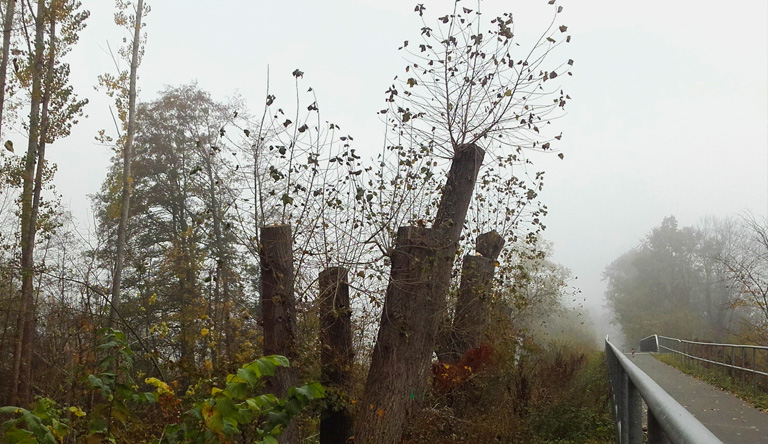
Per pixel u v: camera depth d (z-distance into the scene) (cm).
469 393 999
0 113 1922
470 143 991
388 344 867
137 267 2188
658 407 164
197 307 1920
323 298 879
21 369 1560
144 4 2172
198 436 310
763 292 2034
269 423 324
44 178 2044
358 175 906
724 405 1049
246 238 873
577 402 1031
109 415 351
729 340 2541
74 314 1244
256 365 301
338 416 889
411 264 888
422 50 980
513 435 872
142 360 895
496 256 1145
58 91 2020
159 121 3061
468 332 1062
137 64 2167
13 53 1969
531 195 1149
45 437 301
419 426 830
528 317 1551
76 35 2067
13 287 1852
